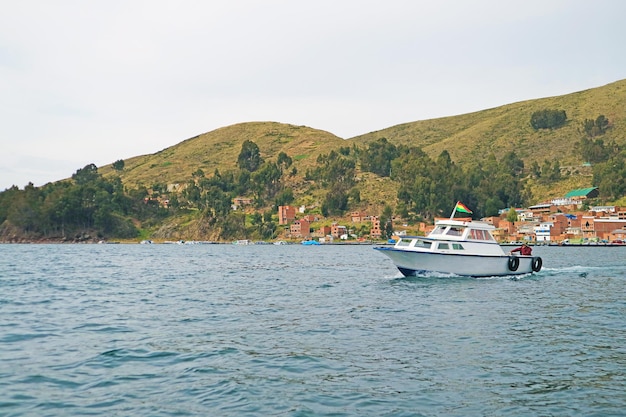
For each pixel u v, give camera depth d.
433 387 18.58
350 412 16.25
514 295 43.03
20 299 42.41
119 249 195.50
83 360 22.08
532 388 18.47
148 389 18.33
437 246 53.25
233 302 40.34
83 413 16.12
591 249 177.38
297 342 25.53
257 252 164.75
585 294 43.62
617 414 16.11
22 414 15.98
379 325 29.98
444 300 40.31
